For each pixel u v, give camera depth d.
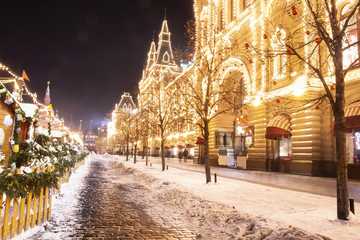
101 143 156.62
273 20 23.31
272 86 23.45
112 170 26.92
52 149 10.95
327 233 5.38
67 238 5.84
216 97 29.83
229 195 9.98
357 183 15.15
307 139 19.30
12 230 5.31
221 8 33.88
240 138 32.97
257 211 7.31
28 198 5.88
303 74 19.81
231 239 5.73
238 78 31.11
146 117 34.72
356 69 16.72
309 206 8.16
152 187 13.67
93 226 6.81
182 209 8.56
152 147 76.50
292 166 20.38
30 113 9.54
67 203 9.48
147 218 7.71
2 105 8.24
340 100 6.71
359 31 16.70
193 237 6.09
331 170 18.06
